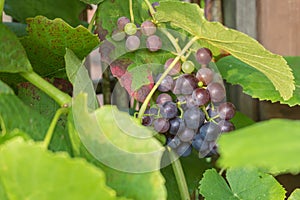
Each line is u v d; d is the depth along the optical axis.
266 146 0.25
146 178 0.43
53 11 0.83
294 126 0.26
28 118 0.47
